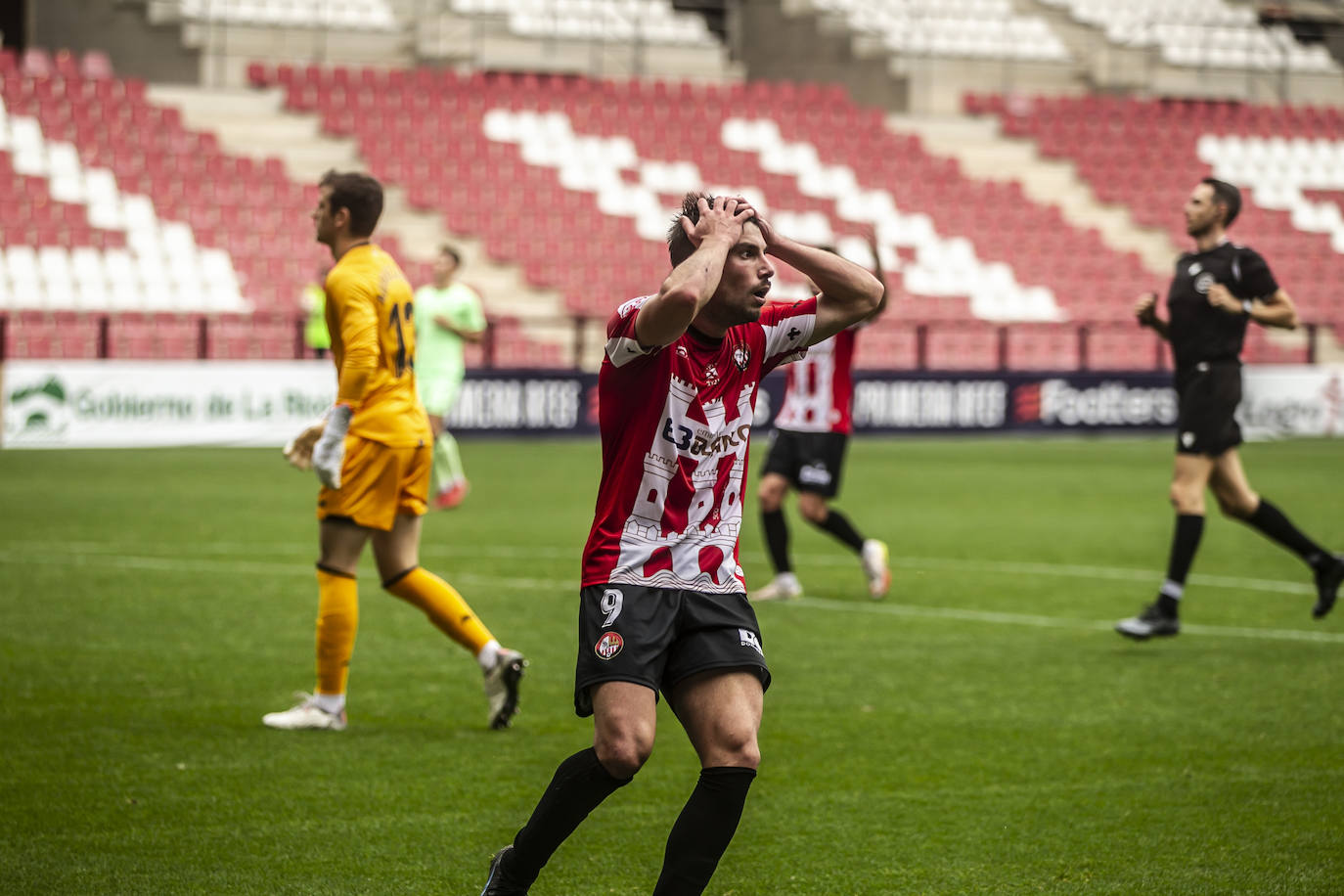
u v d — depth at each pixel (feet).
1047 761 53.88
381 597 87.71
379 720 59.00
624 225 246.68
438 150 247.09
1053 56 315.78
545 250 238.48
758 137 271.28
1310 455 193.57
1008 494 147.33
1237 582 96.89
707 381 34.22
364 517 56.34
